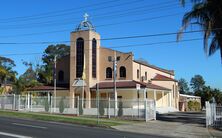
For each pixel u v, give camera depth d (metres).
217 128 25.42
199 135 21.52
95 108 36.81
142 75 49.91
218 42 30.41
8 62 79.69
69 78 51.78
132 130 23.59
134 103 35.66
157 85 51.28
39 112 37.62
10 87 64.25
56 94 50.06
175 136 21.02
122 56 47.41
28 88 54.00
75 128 21.67
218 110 26.84
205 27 30.22
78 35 48.16
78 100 37.22
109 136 17.73
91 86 46.81
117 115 34.34
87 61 47.03
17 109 40.09
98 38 48.62
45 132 18.09
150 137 18.78
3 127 19.69
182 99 64.75
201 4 30.38
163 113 46.91
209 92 83.00
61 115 34.66
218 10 29.48
